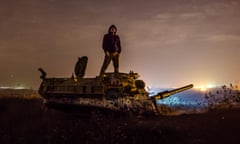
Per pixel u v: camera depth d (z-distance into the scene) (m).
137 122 10.83
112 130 9.80
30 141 10.02
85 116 13.29
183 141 8.57
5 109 15.34
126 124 10.51
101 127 10.29
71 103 13.57
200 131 9.17
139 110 12.81
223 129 9.19
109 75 13.66
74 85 13.79
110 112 12.70
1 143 10.03
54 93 14.27
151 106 13.27
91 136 9.72
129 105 12.83
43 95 14.73
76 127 10.77
